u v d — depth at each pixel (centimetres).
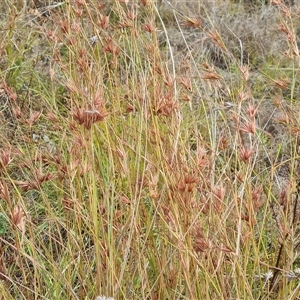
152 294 208
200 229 181
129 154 250
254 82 427
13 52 406
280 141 362
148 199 263
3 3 458
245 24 496
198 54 457
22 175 294
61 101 382
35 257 200
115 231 222
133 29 251
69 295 217
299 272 196
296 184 236
